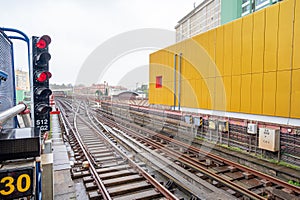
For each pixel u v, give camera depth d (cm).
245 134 842
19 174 188
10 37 363
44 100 338
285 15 762
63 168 541
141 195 483
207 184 551
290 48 745
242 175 629
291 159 673
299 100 718
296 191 510
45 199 329
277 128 723
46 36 318
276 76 792
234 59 980
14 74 438
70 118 1725
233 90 987
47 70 333
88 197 484
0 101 315
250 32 900
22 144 200
